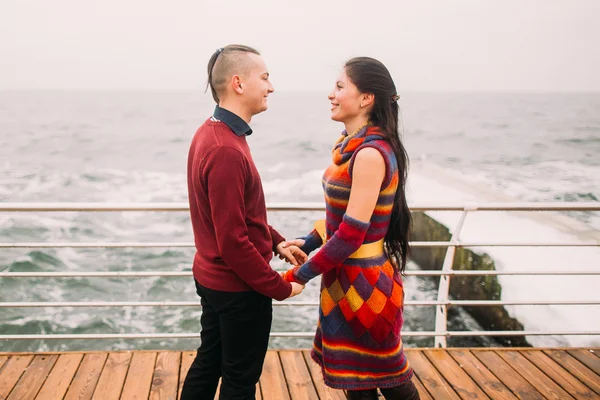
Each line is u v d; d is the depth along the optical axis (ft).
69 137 131.13
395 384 5.88
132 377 8.05
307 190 61.41
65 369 8.21
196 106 268.82
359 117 5.47
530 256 21.06
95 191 60.18
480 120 190.08
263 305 5.65
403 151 5.50
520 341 17.28
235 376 5.73
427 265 29.43
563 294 17.79
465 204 8.55
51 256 29.86
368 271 5.59
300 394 7.75
